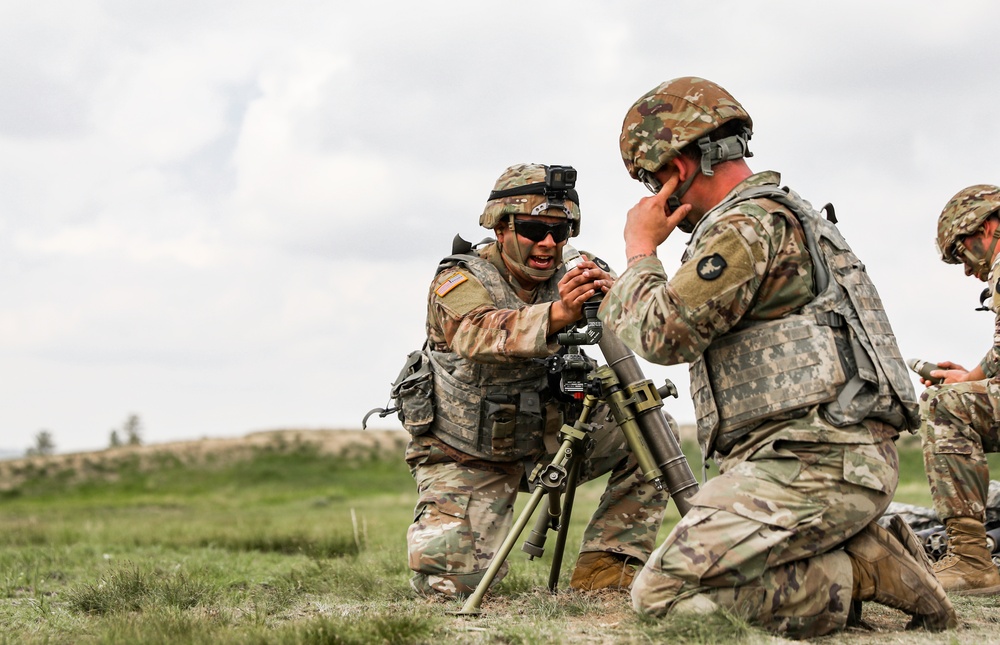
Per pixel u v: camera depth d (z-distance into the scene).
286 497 29.20
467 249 4.64
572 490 4.20
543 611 3.84
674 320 3.26
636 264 3.47
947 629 3.43
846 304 3.32
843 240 3.47
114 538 9.63
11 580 5.49
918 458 24.03
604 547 4.50
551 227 4.38
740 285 3.22
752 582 3.21
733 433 3.35
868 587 3.35
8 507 31.28
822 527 3.21
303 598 4.56
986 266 4.91
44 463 41.47
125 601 4.34
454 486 4.55
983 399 4.55
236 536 9.05
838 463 3.22
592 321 3.85
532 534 4.40
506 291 4.44
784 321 3.26
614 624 3.48
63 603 4.56
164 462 41.22
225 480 38.88
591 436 4.49
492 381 4.47
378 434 45.41
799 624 3.24
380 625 3.19
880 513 3.33
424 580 4.47
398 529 10.09
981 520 4.57
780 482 3.22
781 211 3.31
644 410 3.86
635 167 3.65
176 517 16.72
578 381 3.93
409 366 4.70
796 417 3.25
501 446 4.47
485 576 3.83
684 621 3.14
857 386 3.24
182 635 3.27
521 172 4.44
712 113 3.48
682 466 3.84
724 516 3.22
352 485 37.12
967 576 4.49
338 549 7.69
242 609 4.11
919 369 5.17
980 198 4.88
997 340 4.64
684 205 3.60
